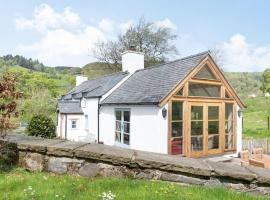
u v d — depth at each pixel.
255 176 5.40
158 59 48.81
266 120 42.75
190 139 14.70
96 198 4.71
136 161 5.74
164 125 13.98
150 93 15.42
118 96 18.80
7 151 7.10
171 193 4.97
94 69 51.78
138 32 49.00
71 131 25.19
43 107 35.81
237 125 16.72
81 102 25.38
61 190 5.12
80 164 6.18
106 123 19.78
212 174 5.50
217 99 15.86
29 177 5.91
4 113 6.68
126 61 22.59
